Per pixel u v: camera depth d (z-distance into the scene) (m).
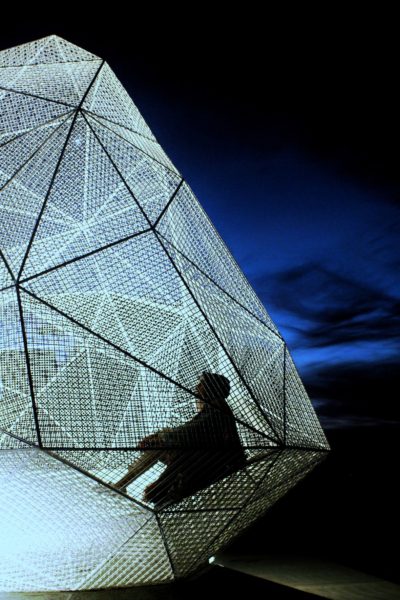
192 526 4.80
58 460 3.86
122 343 4.72
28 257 4.52
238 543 7.77
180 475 4.39
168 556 4.92
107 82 6.43
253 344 5.58
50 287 4.46
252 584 5.36
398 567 6.51
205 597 4.79
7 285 4.32
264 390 5.09
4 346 4.16
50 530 4.54
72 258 4.75
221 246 6.41
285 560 6.78
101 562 4.83
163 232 5.14
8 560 4.74
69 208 5.03
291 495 10.41
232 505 4.88
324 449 5.41
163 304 4.98
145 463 4.21
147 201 5.39
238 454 4.43
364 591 5.41
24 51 6.63
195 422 4.34
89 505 4.29
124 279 4.76
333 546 7.60
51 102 5.63
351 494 10.29
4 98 5.82
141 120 7.05
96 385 4.21
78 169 5.20
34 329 4.17
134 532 4.64
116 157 5.50
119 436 4.09
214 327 4.84
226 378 4.67
